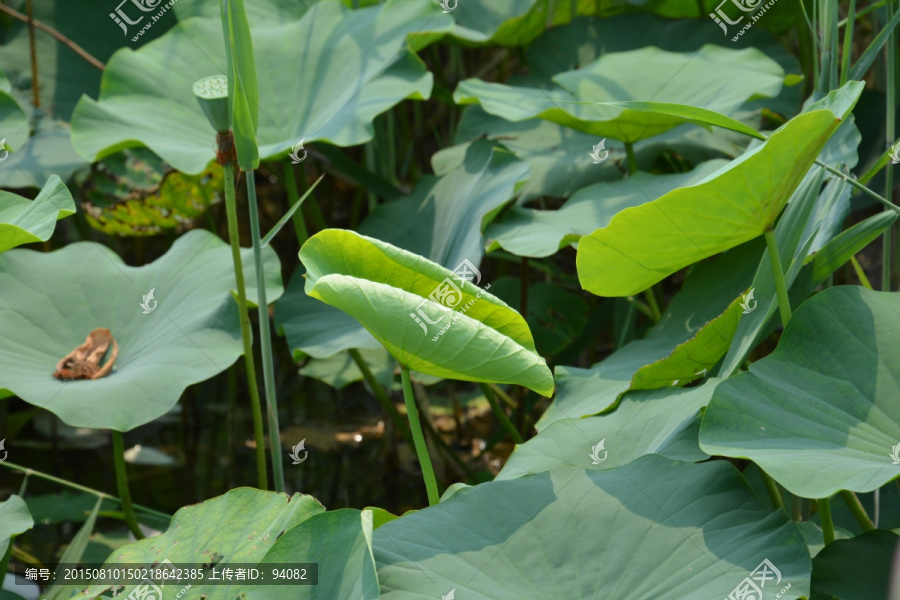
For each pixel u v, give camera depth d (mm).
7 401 7762
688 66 7020
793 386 5879
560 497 5934
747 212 5898
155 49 7137
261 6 7469
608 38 7500
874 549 5906
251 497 6113
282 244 9750
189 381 6445
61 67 7629
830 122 5773
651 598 5750
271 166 8008
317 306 6922
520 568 5824
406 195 7195
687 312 6551
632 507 5887
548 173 7148
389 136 7770
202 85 6277
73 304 6727
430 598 5762
